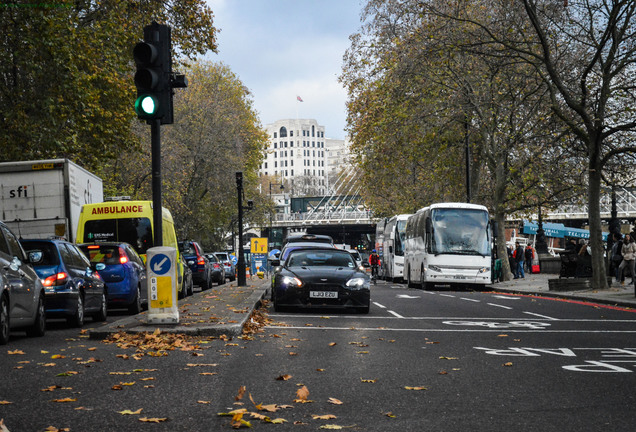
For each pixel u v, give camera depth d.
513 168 35.66
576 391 7.12
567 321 15.62
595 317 16.67
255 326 13.59
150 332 11.77
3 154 24.73
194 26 31.36
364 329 13.75
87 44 26.53
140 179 50.62
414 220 39.34
